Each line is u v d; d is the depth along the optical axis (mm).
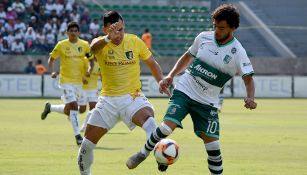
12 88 119625
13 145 46969
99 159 39688
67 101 51500
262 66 133375
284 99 122562
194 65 28297
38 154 41844
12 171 34531
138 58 31094
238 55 27703
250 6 146500
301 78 127312
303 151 44938
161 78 31422
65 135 54906
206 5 146250
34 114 79938
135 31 142500
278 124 69125
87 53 53969
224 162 39031
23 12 133125
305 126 66688
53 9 133625
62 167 36125
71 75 52719
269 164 38281
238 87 125375
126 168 36000
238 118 77438
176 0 145500
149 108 30625
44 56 125500
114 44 30594
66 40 53375
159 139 28109
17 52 128125
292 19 146000
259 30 144000
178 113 28031
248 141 51406
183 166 37062
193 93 28234
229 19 27078
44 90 120188
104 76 30875
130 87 30719
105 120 30625
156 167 36406
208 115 28172
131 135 55719
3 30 129125
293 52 143500
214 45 27859
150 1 145000
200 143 49531
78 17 133875
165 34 142625
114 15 30375
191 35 143125
